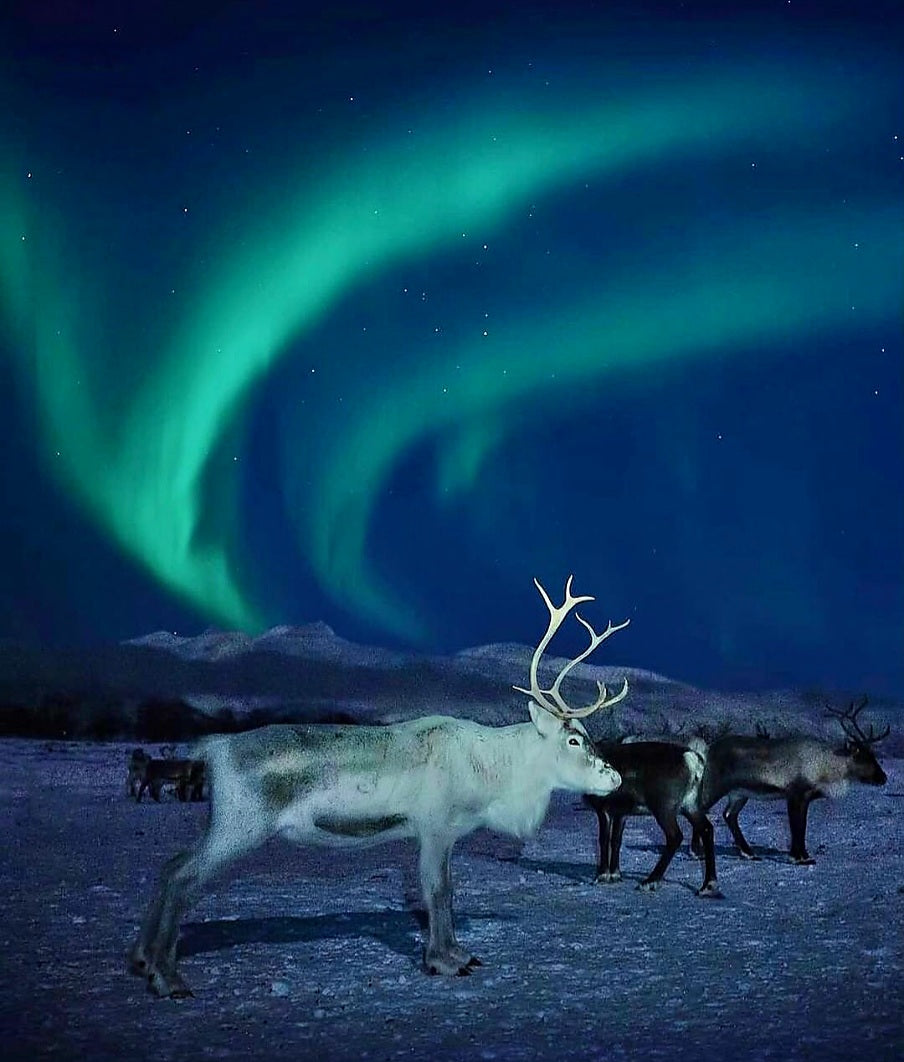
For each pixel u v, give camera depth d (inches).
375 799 170.7
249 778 164.6
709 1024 145.6
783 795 302.4
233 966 175.5
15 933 202.2
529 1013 150.9
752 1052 133.1
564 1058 131.3
